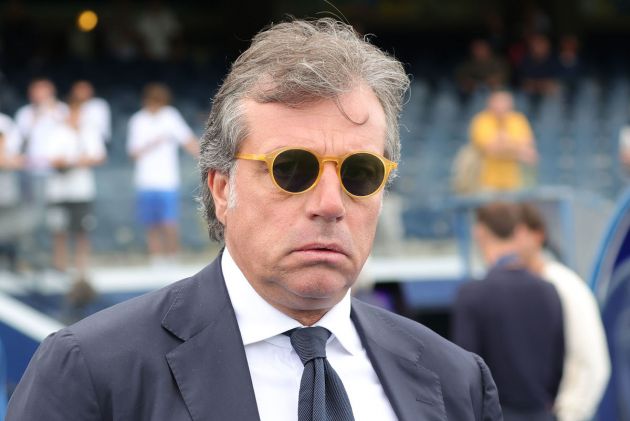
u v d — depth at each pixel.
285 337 2.83
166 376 2.67
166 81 23.45
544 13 30.00
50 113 12.13
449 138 18.19
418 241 12.89
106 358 2.65
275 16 30.44
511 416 5.87
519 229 6.21
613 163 16.88
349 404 2.76
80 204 11.38
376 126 2.83
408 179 16.11
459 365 3.05
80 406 2.59
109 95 20.08
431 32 32.50
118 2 27.61
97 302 11.11
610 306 7.24
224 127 2.84
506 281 5.98
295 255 2.71
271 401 2.75
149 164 12.38
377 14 32.12
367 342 2.96
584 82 23.62
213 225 3.07
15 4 23.73
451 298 12.11
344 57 2.79
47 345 2.70
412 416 2.85
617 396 7.25
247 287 2.83
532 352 5.91
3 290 10.47
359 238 2.78
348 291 2.93
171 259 12.44
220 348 2.74
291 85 2.72
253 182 2.77
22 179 10.86
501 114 13.61
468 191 13.45
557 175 16.67
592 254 9.89
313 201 2.72
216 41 31.95
